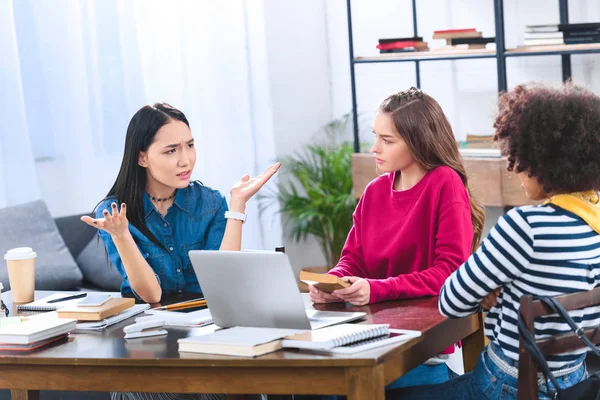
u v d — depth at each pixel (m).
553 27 5.19
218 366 2.19
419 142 2.88
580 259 2.16
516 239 2.15
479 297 2.26
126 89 5.67
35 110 5.33
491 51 5.48
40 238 4.94
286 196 6.55
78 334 2.57
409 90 2.98
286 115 6.72
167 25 5.89
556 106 2.17
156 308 2.86
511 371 2.26
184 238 3.24
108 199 3.18
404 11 6.53
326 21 7.01
